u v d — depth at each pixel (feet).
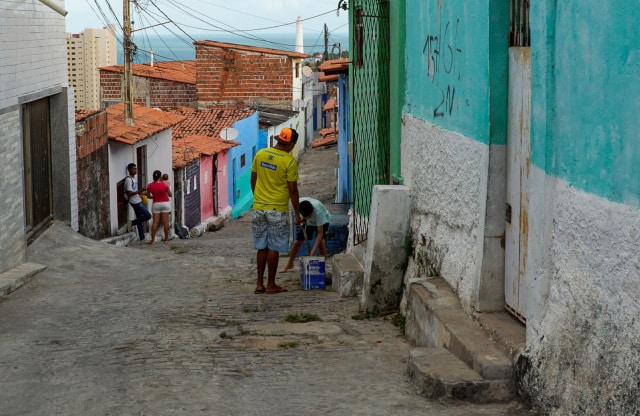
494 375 18.84
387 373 21.83
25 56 41.63
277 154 35.06
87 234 58.18
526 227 20.33
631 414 13.75
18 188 40.24
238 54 143.43
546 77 17.60
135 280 41.16
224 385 21.09
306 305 32.81
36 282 38.60
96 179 60.64
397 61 32.81
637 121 13.83
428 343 23.70
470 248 23.35
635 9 13.84
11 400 20.38
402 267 30.40
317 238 39.78
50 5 46.60
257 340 26.30
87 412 19.19
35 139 47.03
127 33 75.97
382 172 34.86
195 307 32.71
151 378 21.81
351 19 41.73
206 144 97.60
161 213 70.69
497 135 21.72
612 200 14.74
